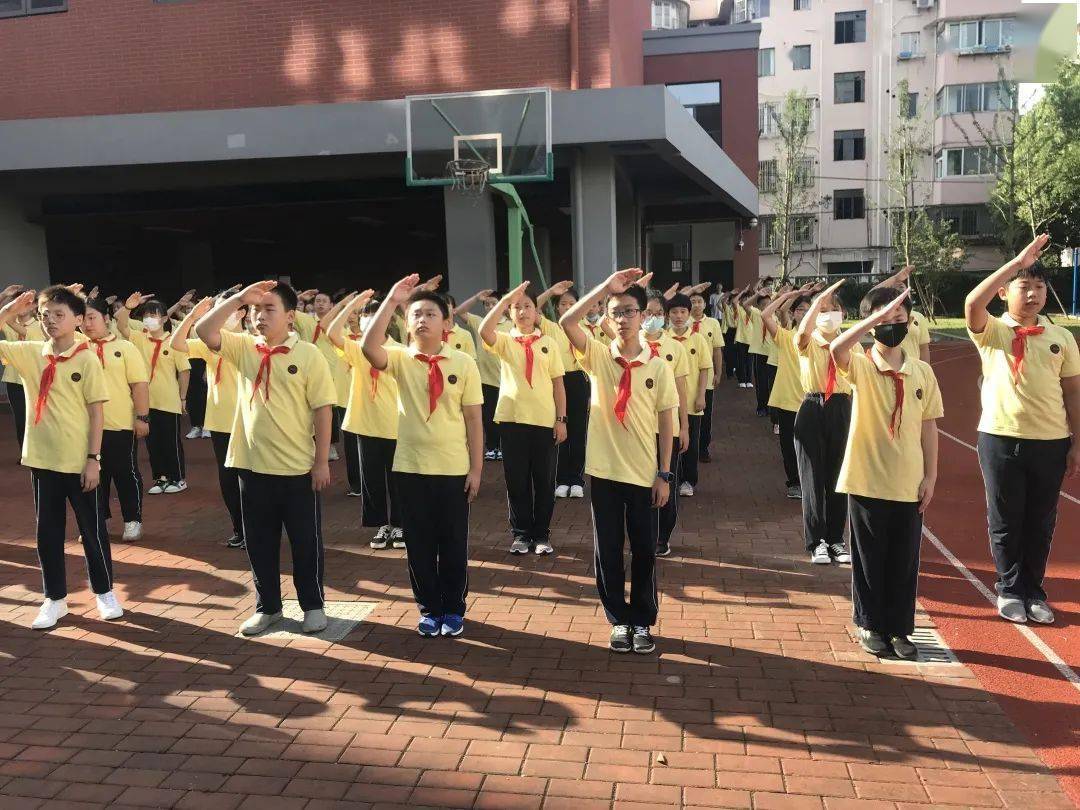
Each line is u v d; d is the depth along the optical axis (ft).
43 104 47.21
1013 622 16.46
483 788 11.22
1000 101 102.12
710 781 11.32
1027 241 106.22
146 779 11.51
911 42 131.75
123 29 46.21
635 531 15.10
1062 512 24.30
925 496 14.48
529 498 20.92
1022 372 16.11
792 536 22.18
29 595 18.69
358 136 39.75
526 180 37.78
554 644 15.64
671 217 76.43
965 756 11.85
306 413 15.90
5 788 11.34
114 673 14.67
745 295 53.57
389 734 12.57
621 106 38.52
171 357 27.55
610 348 15.12
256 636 16.17
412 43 44.04
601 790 11.15
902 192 114.73
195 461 33.22
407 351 15.89
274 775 11.57
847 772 11.49
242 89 45.52
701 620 16.67
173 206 53.67
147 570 20.17
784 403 24.91
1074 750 11.97
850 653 15.12
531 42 43.06
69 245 78.18
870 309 14.61
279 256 88.48
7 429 42.57
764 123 135.64
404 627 16.52
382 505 21.63
